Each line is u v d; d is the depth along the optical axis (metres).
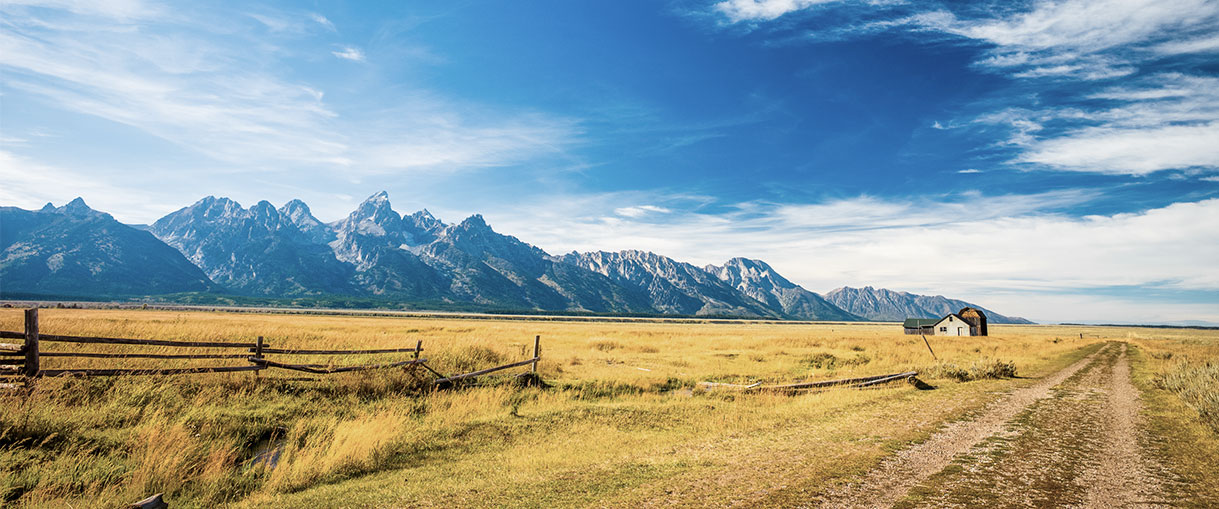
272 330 28.09
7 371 10.68
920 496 6.85
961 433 10.75
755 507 6.47
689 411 14.09
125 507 6.94
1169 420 12.09
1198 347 44.25
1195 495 6.92
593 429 12.10
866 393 16.62
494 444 10.82
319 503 7.14
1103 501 6.71
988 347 43.75
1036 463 8.45
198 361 15.16
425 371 16.97
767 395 16.80
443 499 7.14
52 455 8.48
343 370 15.38
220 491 7.89
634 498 6.94
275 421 11.66
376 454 9.54
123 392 11.59
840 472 7.92
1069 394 16.44
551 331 65.81
